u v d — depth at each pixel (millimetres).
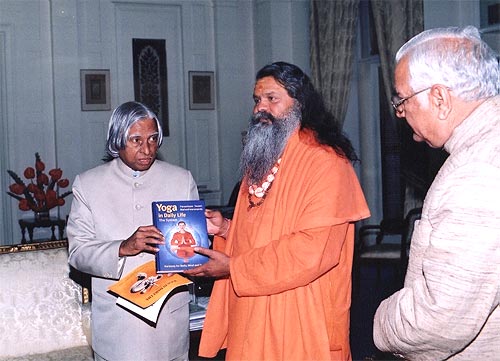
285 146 2172
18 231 7141
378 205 7531
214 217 2381
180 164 7852
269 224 2109
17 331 3141
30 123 7156
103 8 7391
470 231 1367
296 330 2068
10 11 7012
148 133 2326
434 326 1399
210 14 7914
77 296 3271
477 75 1459
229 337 2197
